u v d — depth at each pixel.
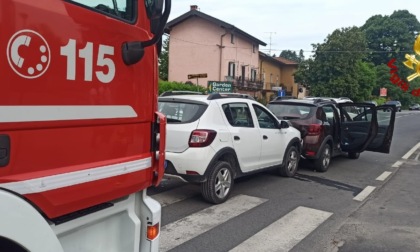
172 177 5.68
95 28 1.97
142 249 2.53
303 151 8.48
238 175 6.37
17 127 1.62
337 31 43.97
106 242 2.32
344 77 43.22
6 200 1.58
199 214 5.42
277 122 7.36
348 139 9.77
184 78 39.91
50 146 1.78
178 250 4.22
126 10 2.21
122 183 2.22
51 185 1.78
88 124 1.97
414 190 7.33
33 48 1.67
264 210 5.72
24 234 1.66
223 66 38.59
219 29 38.16
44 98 1.73
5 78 1.57
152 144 2.47
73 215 2.06
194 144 5.54
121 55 2.15
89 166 1.99
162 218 5.21
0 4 1.54
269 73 52.75
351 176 8.43
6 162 1.59
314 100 9.12
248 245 4.43
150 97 2.43
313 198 6.49
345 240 4.68
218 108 5.98
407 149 13.80
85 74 1.93
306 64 45.34
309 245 4.50
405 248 4.49
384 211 5.90
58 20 1.78
